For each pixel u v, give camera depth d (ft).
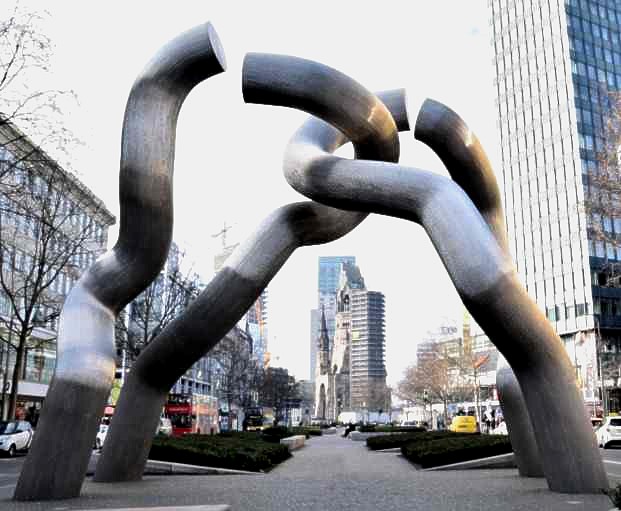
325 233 37.17
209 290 35.70
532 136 264.31
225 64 33.24
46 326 153.89
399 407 459.73
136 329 146.82
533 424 31.19
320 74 31.58
